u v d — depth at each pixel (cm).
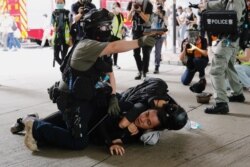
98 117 320
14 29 1263
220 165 287
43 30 1360
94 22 295
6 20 1247
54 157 301
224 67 429
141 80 660
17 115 425
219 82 429
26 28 1345
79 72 293
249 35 427
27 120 320
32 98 513
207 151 315
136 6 648
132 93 342
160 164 288
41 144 323
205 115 426
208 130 372
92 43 288
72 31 584
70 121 303
